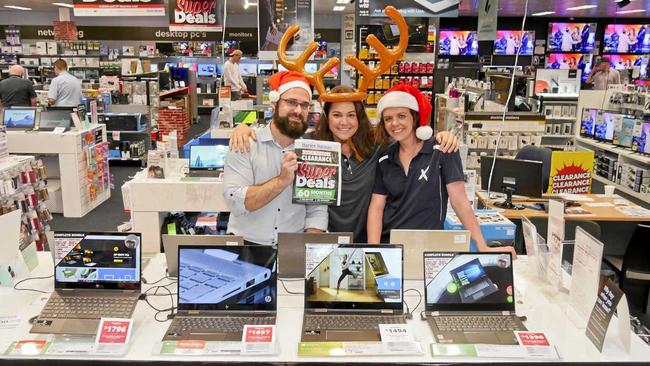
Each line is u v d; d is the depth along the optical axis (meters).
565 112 8.47
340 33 17.47
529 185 4.38
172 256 2.42
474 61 17.83
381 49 2.75
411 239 2.44
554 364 1.84
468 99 7.21
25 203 4.65
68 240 2.19
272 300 2.11
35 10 17.16
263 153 2.57
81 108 6.81
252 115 6.74
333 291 2.12
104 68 13.64
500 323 2.05
